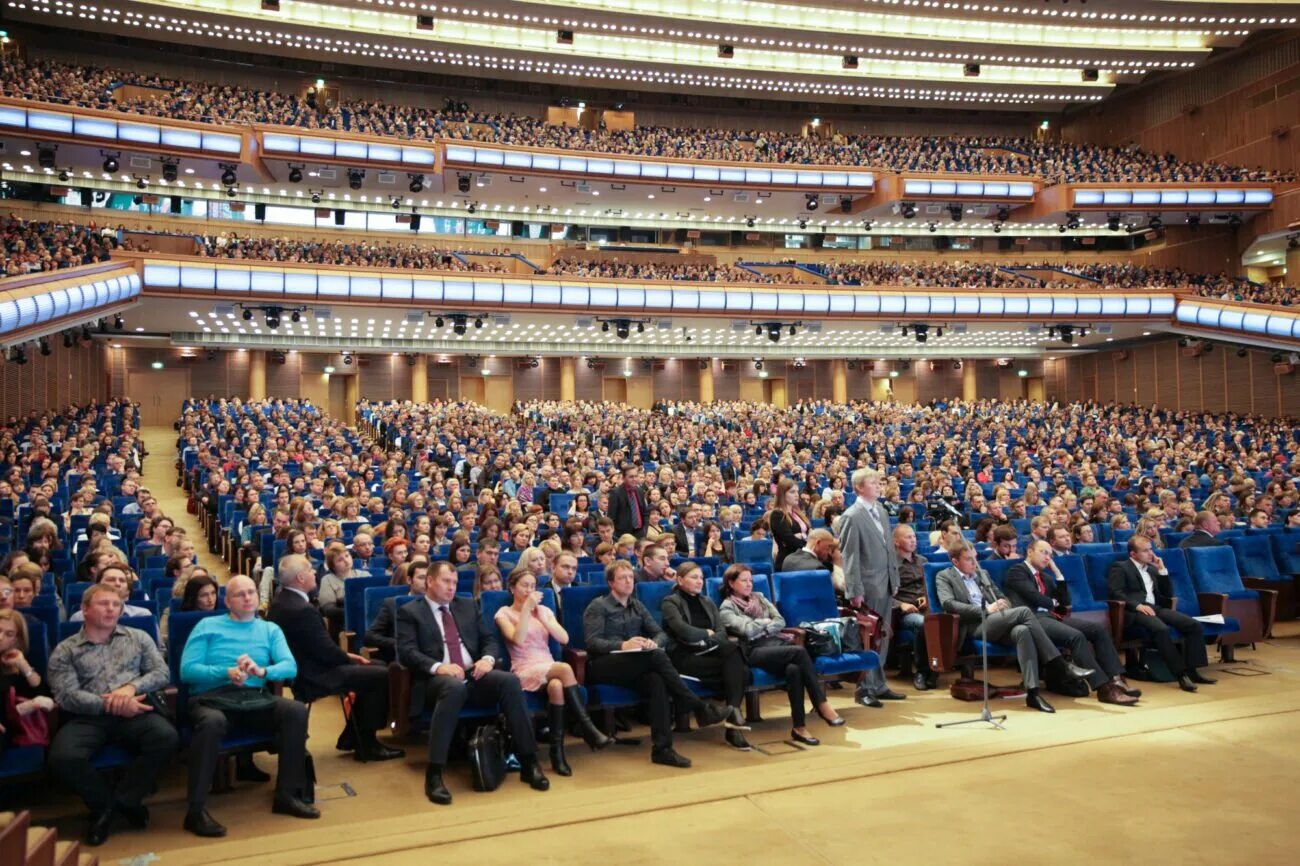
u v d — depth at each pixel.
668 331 34.53
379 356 36.41
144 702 5.00
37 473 16.23
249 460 18.69
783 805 5.04
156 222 31.25
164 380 33.28
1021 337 37.62
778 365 41.12
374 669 6.07
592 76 38.22
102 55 33.09
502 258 31.92
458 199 34.97
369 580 7.62
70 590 7.48
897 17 36.59
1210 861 4.25
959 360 42.41
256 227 32.94
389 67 36.47
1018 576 7.64
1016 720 6.68
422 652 5.85
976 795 5.13
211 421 24.56
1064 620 7.49
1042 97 40.59
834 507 10.71
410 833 4.74
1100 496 13.09
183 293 24.78
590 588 6.97
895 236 40.91
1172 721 6.55
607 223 37.78
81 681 5.01
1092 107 43.34
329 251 28.05
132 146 26.08
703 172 33.56
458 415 27.77
